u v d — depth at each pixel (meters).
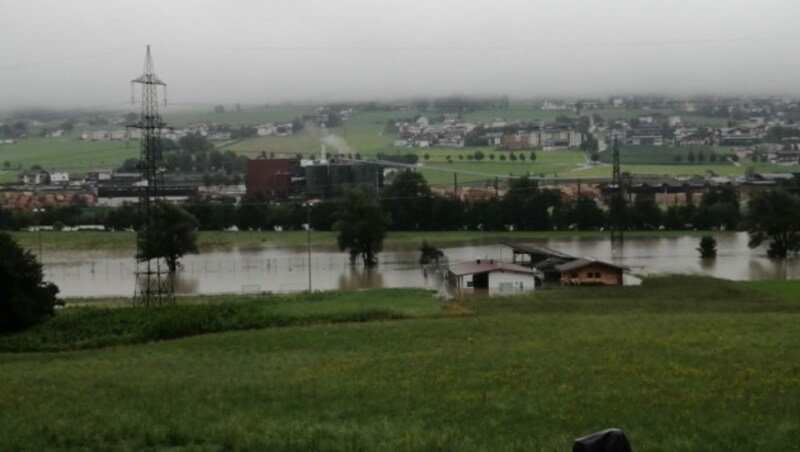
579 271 109.81
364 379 43.28
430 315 75.88
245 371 48.47
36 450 29.39
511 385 40.53
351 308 78.50
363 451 28.00
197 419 33.91
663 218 196.75
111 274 138.62
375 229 145.12
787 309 79.00
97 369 51.75
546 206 196.50
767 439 29.09
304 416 35.03
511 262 134.75
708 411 33.72
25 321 72.31
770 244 154.88
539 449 28.06
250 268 142.25
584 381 40.66
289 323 73.31
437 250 148.12
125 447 29.27
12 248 74.69
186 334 70.81
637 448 28.39
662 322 63.78
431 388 40.34
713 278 102.81
